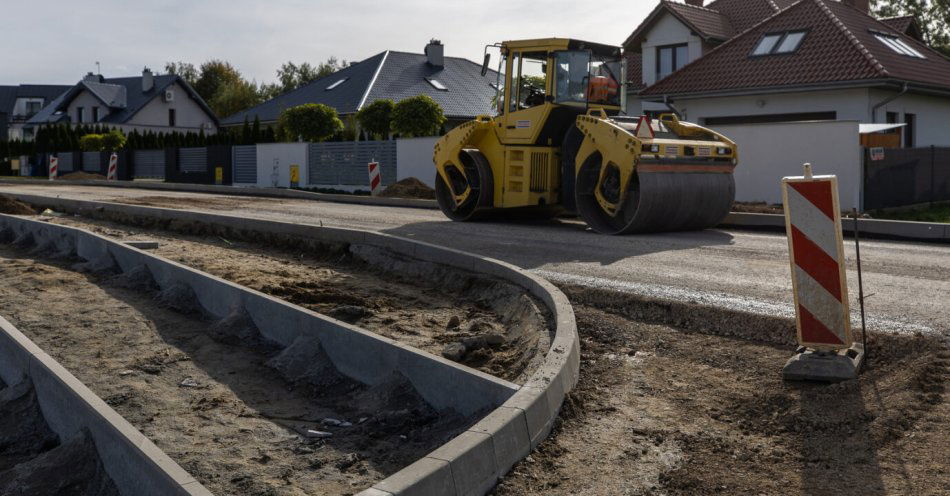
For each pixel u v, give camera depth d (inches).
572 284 304.7
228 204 790.5
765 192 676.1
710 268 337.4
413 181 860.0
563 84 523.2
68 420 188.7
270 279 358.0
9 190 1044.5
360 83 1588.3
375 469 165.8
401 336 257.8
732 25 1085.1
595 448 160.4
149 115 2335.1
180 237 525.7
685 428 171.0
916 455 149.9
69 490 164.2
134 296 343.0
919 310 246.2
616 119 501.0
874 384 184.9
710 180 482.0
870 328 222.4
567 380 188.4
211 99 3216.0
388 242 397.4
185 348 267.0
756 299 265.9
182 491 131.6
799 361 193.8
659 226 470.0
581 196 495.5
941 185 727.1
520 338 244.8
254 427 193.8
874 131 633.6
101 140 1688.0
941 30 1610.5
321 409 209.2
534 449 158.6
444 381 195.9
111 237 517.7
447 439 174.9
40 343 270.4
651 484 144.3
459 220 595.2
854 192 623.5
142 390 222.2
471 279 326.6
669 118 543.2
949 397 172.7
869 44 880.9
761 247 407.2
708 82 909.2
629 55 1190.3
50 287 361.7
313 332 249.0
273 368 241.8
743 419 175.9
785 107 863.1
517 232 498.3
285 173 1136.2
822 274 194.1
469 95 1612.9
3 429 203.9
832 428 165.8
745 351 220.5
